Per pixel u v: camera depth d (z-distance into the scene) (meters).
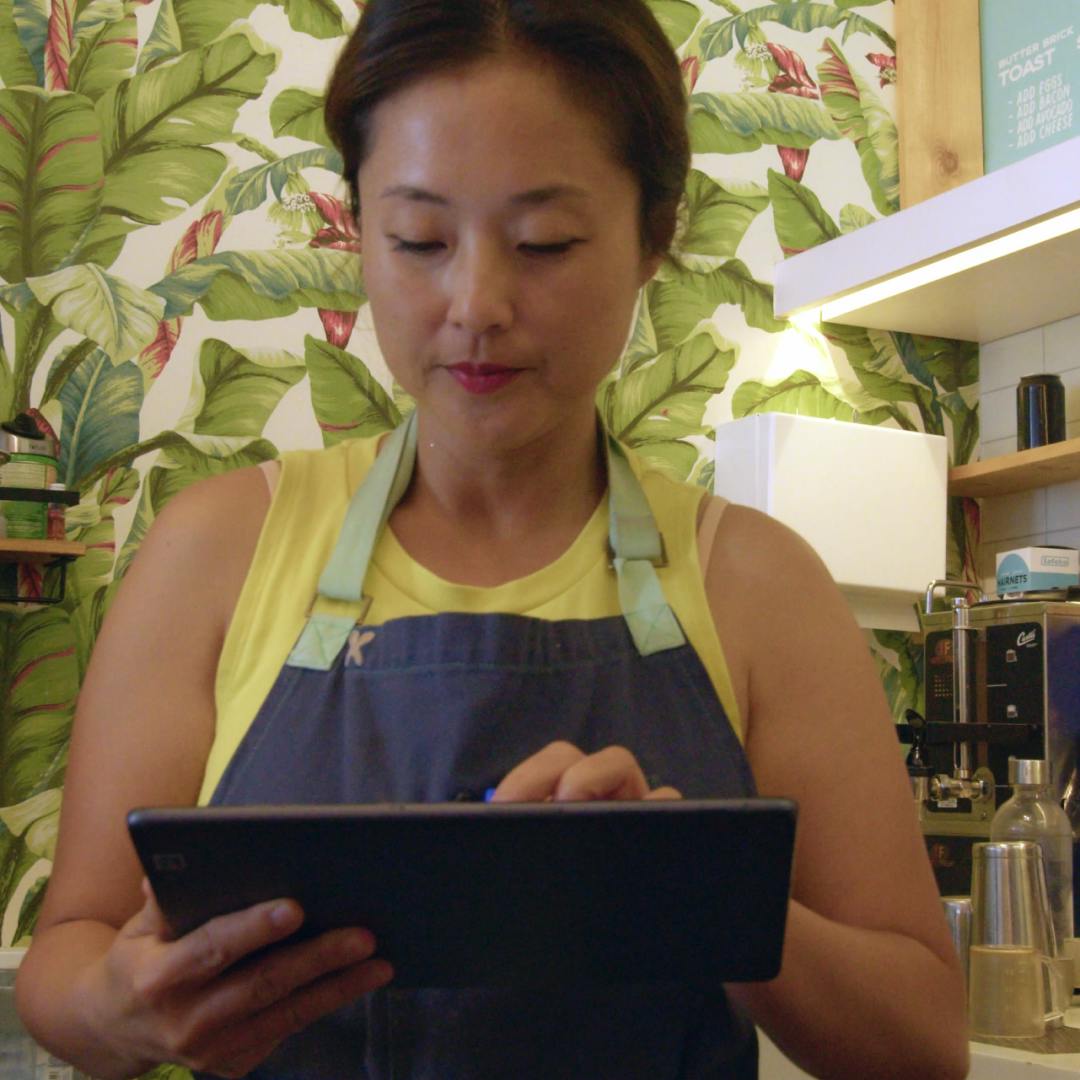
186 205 2.37
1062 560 2.51
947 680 2.41
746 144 2.77
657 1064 0.79
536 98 0.75
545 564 0.87
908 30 2.89
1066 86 2.63
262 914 0.58
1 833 2.13
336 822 0.56
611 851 0.57
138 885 0.78
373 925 0.61
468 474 0.86
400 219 0.76
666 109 0.82
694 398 2.67
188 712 0.81
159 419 2.31
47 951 0.74
